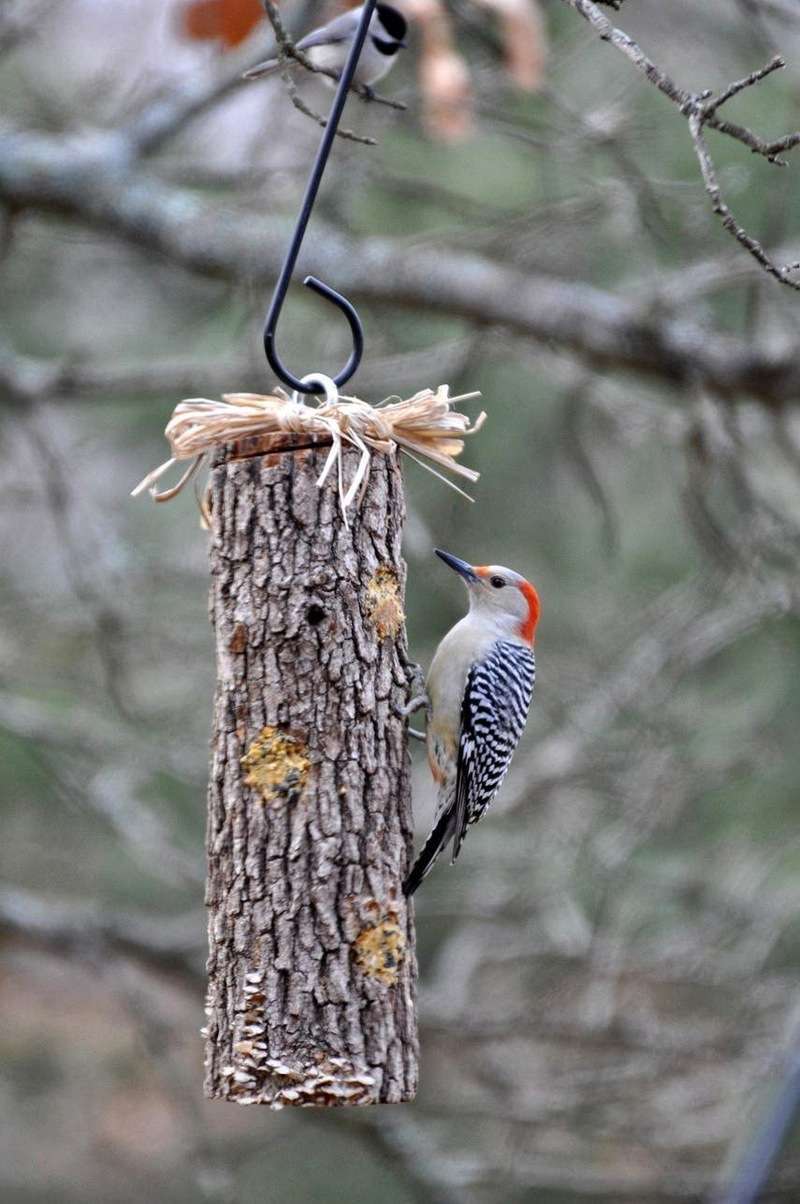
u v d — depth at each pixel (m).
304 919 6.54
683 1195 13.94
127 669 15.58
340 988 6.51
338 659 6.69
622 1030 14.64
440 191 12.71
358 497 6.83
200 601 16.31
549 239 13.26
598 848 15.63
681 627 15.16
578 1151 16.81
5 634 15.60
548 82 12.51
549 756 15.16
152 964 15.14
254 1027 6.49
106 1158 21.23
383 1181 20.62
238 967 6.58
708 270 12.37
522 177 15.78
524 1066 16.70
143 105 13.25
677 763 15.12
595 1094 14.80
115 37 15.39
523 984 16.95
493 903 15.52
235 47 10.51
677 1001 17.56
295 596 6.70
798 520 14.86
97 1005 22.84
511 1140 14.71
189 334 17.81
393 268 12.72
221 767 6.75
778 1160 12.06
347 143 12.50
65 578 18.92
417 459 7.35
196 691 16.22
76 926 14.98
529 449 16.84
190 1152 15.96
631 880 16.14
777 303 12.56
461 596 16.27
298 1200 20.44
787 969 16.59
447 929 20.53
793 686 16.50
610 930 15.91
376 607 6.83
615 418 13.70
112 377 13.51
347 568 6.75
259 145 12.78
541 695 15.75
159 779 18.67
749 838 16.67
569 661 16.44
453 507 14.84
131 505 18.20
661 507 17.48
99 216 12.92
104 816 14.91
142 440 17.72
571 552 17.41
